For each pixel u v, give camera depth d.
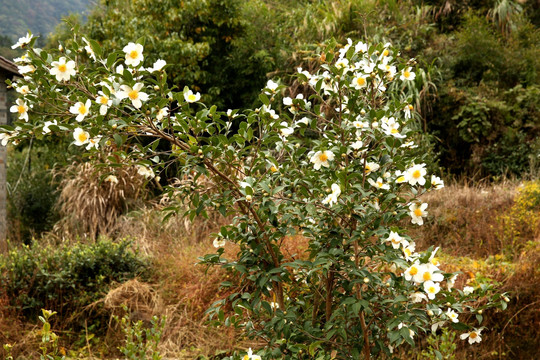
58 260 3.85
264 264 1.93
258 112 1.85
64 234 5.72
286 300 2.15
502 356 3.07
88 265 3.81
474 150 7.00
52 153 7.58
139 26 8.07
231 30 8.41
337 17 7.62
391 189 1.84
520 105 7.28
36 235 6.25
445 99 7.29
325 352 1.88
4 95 5.73
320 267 1.83
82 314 3.61
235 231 1.92
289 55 7.61
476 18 8.19
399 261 1.66
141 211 5.64
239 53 7.96
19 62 1.62
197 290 3.56
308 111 1.92
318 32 7.73
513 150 6.73
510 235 4.22
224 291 3.46
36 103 1.69
